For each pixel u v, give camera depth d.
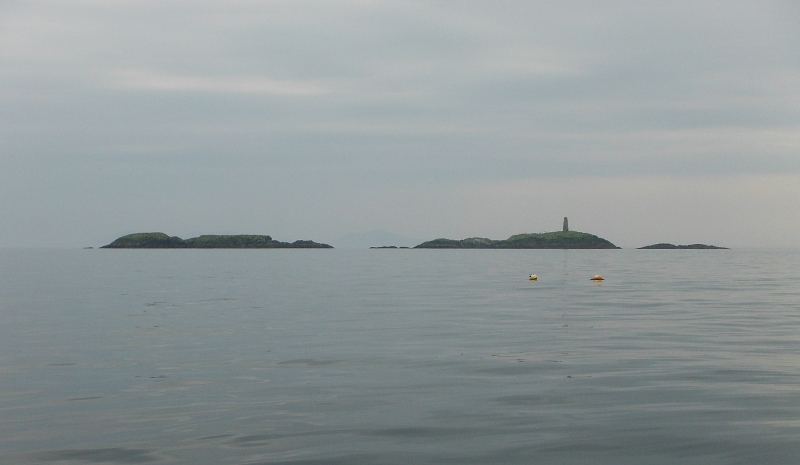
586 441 10.16
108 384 14.11
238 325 23.52
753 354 17.11
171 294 37.34
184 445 10.14
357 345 18.97
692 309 28.33
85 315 26.77
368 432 10.71
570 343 19.09
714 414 11.48
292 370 15.46
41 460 9.57
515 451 9.77
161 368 15.77
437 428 10.90
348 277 55.22
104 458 9.63
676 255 143.00
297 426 11.06
